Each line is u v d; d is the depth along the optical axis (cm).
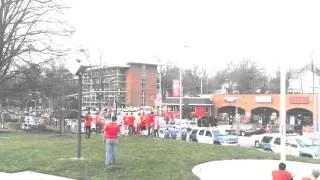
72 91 5494
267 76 13338
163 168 1677
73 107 6028
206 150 2223
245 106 9325
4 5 4631
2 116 6812
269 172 1652
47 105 6919
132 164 1759
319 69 10438
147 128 3766
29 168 1827
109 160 1730
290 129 6544
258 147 4038
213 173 1603
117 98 12075
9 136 3869
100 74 10506
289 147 3525
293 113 8456
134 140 2797
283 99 1471
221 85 14312
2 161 2023
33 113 7531
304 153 3438
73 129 5475
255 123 7931
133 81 13012
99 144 2544
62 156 2053
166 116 5972
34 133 4678
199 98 9781
